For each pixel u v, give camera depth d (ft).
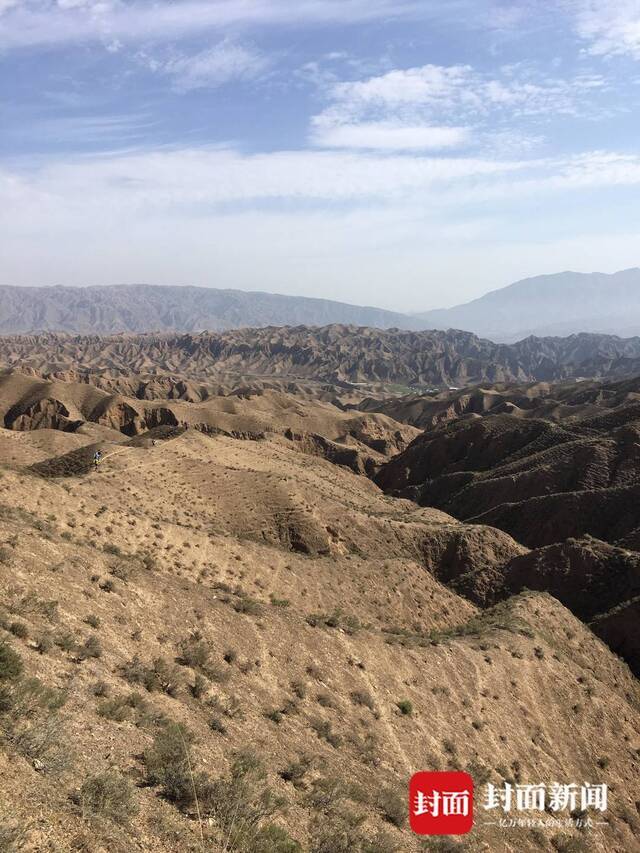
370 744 57.98
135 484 163.84
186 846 28.94
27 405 531.50
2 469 107.14
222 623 63.98
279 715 52.80
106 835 26.13
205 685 49.65
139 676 45.14
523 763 74.84
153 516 138.92
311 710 58.54
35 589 50.42
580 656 117.19
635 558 168.76
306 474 243.40
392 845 42.34
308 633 72.13
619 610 147.02
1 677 32.83
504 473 320.50
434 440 431.43
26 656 39.24
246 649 61.87
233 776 38.37
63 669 40.55
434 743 66.59
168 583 66.54
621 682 118.52
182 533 115.75
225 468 200.85
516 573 179.22
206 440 237.45
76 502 107.45
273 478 195.11
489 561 185.68
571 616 131.85
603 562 172.86
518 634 106.01
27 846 22.67
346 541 178.19
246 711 50.83
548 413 539.29
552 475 286.25
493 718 79.36
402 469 425.28
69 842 24.35
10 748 28.32
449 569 183.11
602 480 273.54
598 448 289.74
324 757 50.70
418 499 346.33
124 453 198.70
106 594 56.85
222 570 110.52
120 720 37.78
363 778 51.37
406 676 76.38
